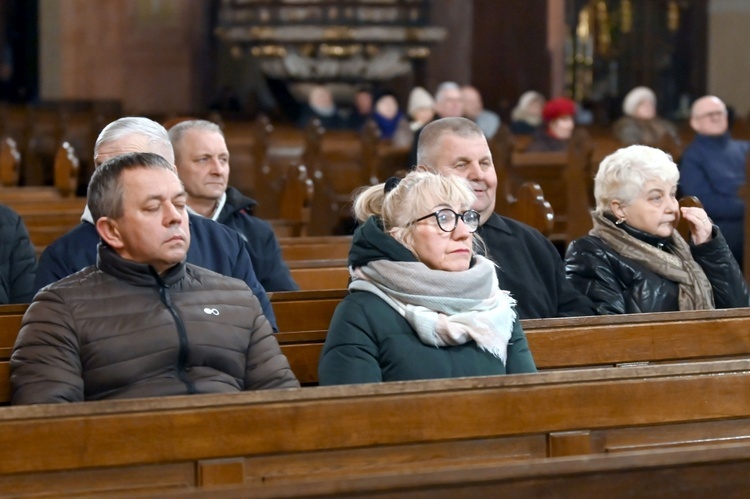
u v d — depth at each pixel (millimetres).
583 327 5773
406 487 3594
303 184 10406
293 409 4188
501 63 26172
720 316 5980
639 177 6688
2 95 29672
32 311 4906
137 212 4984
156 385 4895
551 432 4480
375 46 23375
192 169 7449
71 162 11664
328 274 8078
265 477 4168
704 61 26625
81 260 6402
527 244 6547
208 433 4102
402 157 16625
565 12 26078
